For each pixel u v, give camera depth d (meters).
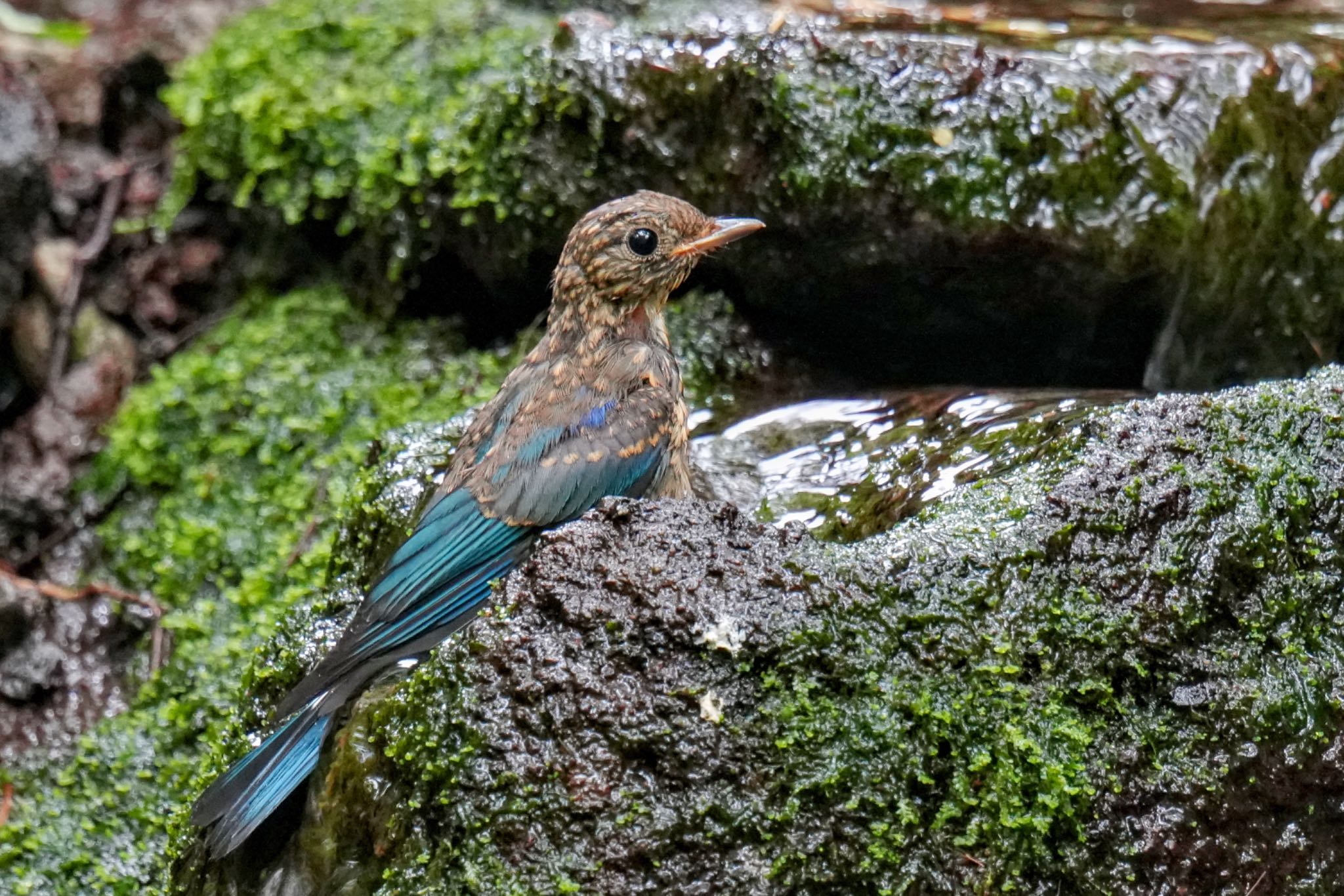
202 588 12.41
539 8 14.60
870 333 12.12
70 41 16.06
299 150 13.62
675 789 7.29
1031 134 11.11
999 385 12.20
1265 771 7.67
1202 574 7.88
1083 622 7.69
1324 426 8.28
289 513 12.44
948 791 7.39
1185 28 12.54
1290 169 11.23
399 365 13.14
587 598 7.56
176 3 16.97
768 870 7.20
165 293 14.30
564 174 12.17
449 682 7.62
